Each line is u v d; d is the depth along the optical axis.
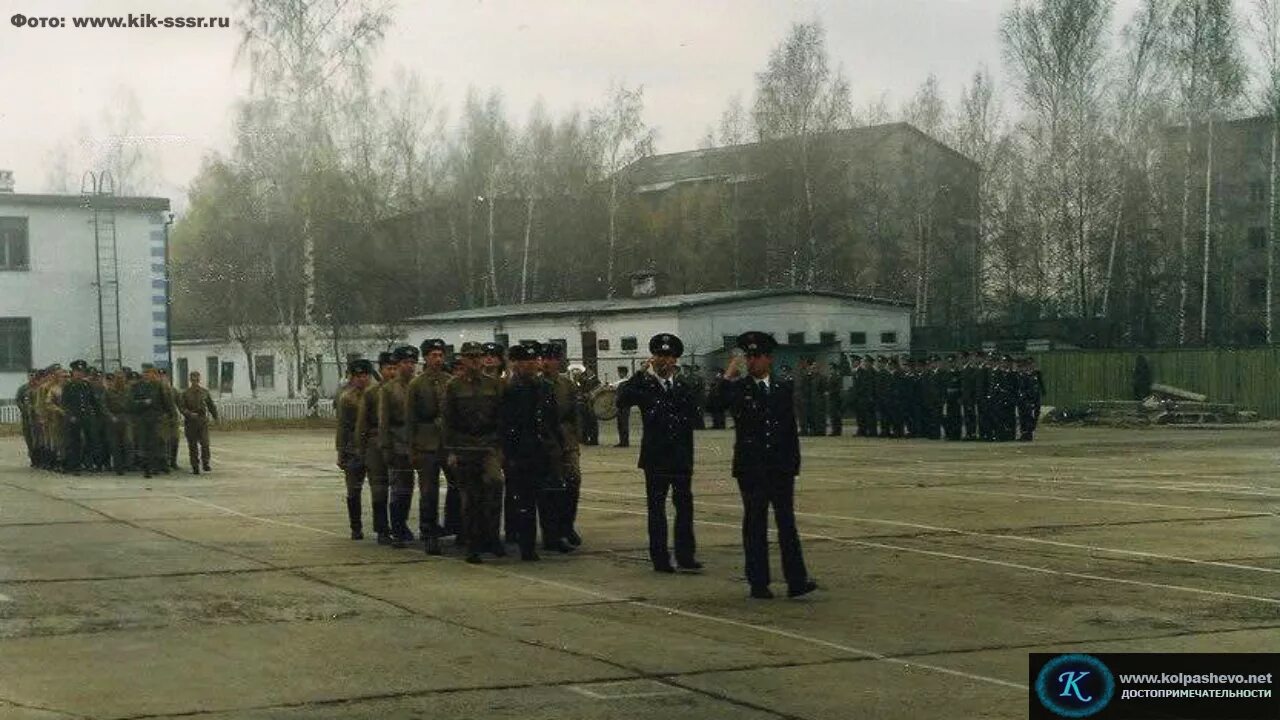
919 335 55.62
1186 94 56.28
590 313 49.72
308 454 33.72
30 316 48.84
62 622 10.82
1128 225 58.06
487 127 71.62
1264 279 63.41
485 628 10.59
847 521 17.41
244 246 59.78
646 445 13.60
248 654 9.61
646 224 72.06
